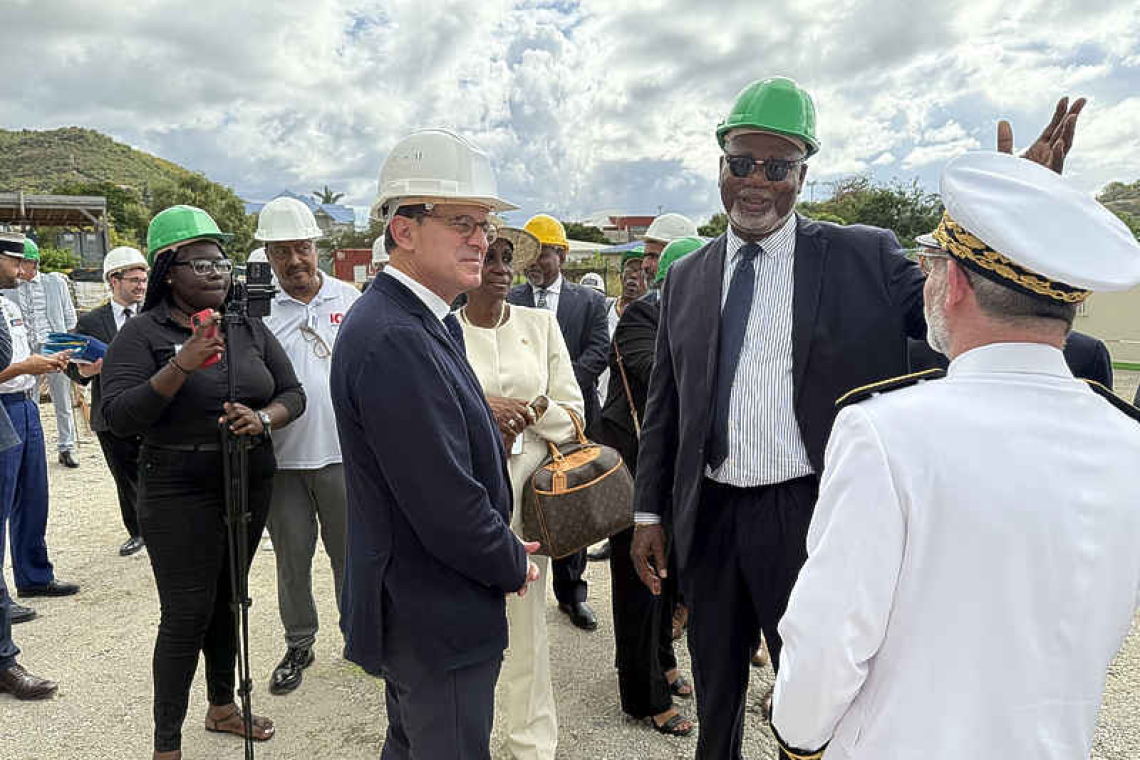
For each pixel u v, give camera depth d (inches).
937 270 44.4
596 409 175.0
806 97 78.7
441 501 61.4
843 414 41.8
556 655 140.4
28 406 157.2
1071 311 40.1
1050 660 37.3
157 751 99.3
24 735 113.5
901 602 38.3
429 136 66.8
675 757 107.9
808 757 43.1
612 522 97.0
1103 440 39.4
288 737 114.0
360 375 61.6
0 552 123.0
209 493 98.7
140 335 98.3
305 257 129.2
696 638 85.7
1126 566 38.5
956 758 37.3
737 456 80.1
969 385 40.1
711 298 83.7
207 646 109.8
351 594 67.3
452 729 66.4
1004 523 36.6
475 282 69.0
